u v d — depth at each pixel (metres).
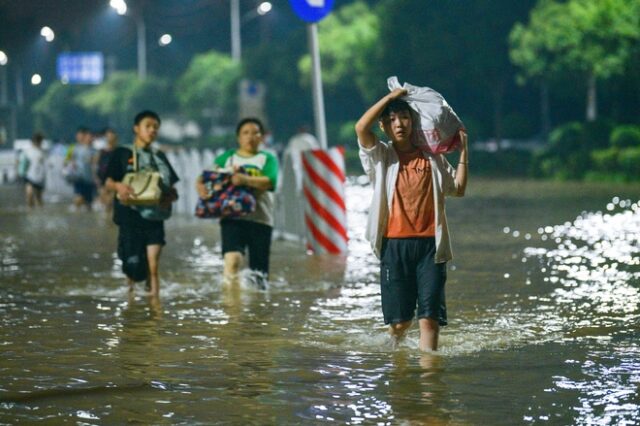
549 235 36.69
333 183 32.12
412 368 15.44
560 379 14.70
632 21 77.25
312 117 145.50
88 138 56.41
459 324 19.20
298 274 26.98
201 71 177.12
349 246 34.38
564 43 81.56
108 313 20.89
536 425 12.46
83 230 42.50
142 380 14.84
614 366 15.50
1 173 95.88
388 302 16.48
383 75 111.06
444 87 109.56
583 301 21.88
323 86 134.38
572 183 77.06
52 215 52.12
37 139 58.88
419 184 16.11
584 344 17.22
